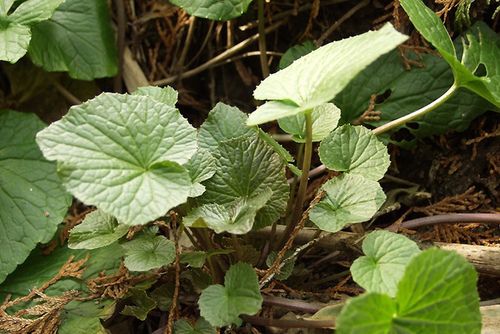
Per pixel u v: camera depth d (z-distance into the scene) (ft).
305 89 1.73
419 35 2.26
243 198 1.90
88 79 2.35
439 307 1.62
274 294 2.08
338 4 2.35
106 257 2.14
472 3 2.20
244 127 2.01
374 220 2.22
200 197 1.93
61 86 2.48
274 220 1.91
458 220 2.06
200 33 2.49
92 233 1.94
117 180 1.72
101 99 1.79
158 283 2.07
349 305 1.55
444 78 2.23
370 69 2.26
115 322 2.09
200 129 2.02
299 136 1.99
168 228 2.08
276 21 2.40
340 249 2.05
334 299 2.06
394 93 2.25
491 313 1.90
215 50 2.49
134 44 2.51
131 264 1.89
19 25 2.13
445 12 2.17
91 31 2.37
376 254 1.75
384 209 2.16
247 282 1.81
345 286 2.10
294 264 2.10
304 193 1.98
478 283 2.09
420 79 2.24
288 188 1.92
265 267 2.07
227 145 1.94
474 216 2.05
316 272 2.18
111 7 2.51
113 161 1.74
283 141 2.39
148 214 1.68
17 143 2.26
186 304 2.06
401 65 2.25
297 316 2.00
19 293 2.12
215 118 2.02
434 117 2.22
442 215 2.07
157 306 2.02
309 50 2.31
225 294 1.82
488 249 1.98
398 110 2.24
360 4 2.32
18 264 2.13
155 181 1.73
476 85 1.91
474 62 2.06
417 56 2.25
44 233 2.15
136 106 1.80
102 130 1.76
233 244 1.98
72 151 1.72
